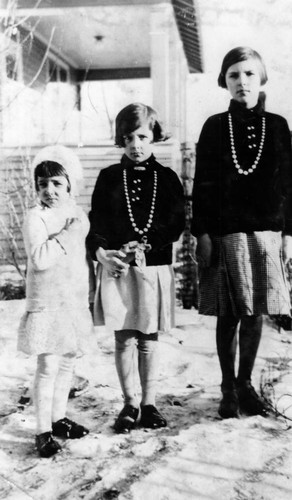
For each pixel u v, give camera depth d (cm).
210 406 221
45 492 164
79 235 204
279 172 208
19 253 457
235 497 155
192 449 183
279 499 153
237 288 206
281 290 204
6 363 280
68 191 210
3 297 418
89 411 223
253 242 205
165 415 214
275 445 184
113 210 213
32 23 491
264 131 207
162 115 396
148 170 214
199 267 220
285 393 225
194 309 388
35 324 192
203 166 212
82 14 461
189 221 386
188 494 158
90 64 619
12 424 213
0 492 165
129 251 203
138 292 205
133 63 616
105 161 437
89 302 226
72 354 204
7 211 452
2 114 451
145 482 165
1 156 455
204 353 286
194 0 282
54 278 195
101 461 180
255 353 214
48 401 192
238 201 206
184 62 396
